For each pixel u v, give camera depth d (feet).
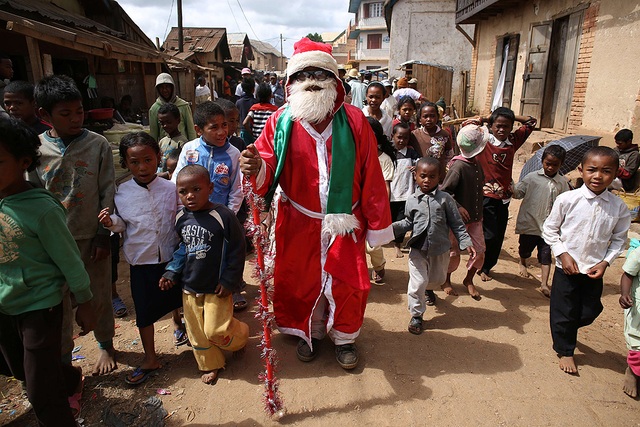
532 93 32.30
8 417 8.77
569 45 27.94
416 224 11.30
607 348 11.21
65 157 9.24
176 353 10.75
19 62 27.09
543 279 14.03
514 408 8.97
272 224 11.09
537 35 31.73
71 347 9.07
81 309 7.76
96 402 9.11
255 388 9.51
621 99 21.86
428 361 10.44
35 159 7.10
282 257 10.23
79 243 9.47
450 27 63.57
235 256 9.25
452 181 12.80
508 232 20.35
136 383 9.57
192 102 56.65
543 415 8.80
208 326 9.12
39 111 9.04
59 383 7.29
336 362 10.43
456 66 64.54
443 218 11.33
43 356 7.02
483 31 45.24
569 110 28.17
